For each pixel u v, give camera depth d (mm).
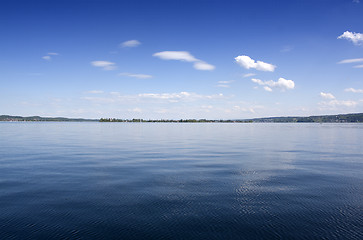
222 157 30484
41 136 69875
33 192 15570
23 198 14461
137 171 21922
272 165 25125
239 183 17984
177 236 10391
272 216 12234
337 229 10992
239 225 11320
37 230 10727
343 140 59156
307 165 25203
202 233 10625
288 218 12023
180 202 14023
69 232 10594
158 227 11086
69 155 31578
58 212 12539
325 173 21422
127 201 14125
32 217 11945
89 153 33594
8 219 11703
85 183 17734
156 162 26625
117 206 13375
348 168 23641
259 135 80062
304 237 10359
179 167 23844
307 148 41156
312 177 19906
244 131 112062
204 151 36531
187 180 18766
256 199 14578
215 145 46156
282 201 14266
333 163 26438
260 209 13070
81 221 11586
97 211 12688
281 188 16781
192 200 14367
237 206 13477
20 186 16875
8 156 30391
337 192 15914
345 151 37031
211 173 21250
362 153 34719
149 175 20359
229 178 19484
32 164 25031
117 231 10727
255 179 19172
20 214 12258
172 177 19688
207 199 14562
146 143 49750
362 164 25844
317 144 48500
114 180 18656
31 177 19438
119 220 11719
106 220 11711
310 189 16547
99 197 14742
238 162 26859
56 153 33438
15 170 22062
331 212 12719
